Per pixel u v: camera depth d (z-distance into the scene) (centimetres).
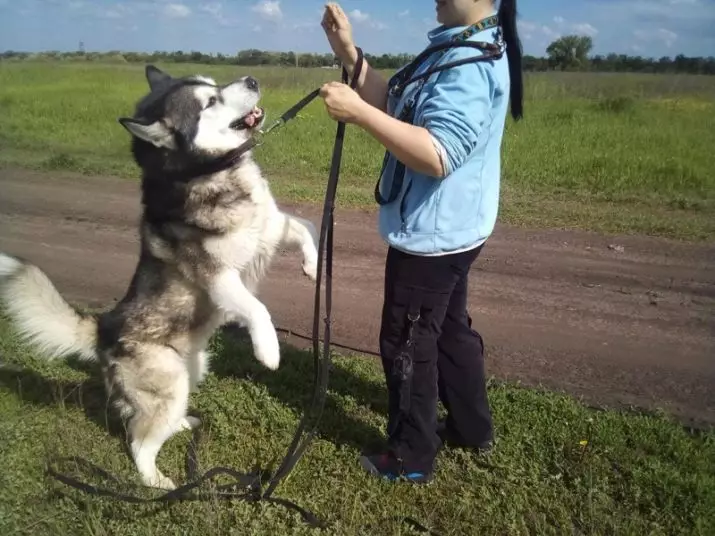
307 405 381
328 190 278
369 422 365
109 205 817
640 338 466
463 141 242
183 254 320
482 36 249
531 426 354
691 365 427
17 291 315
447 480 314
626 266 602
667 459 324
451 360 314
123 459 334
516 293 544
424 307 281
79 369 423
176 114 320
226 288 318
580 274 584
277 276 592
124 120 305
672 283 562
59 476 303
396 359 288
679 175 889
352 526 282
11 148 1180
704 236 680
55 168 1020
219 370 421
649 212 768
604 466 318
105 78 2466
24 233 707
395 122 241
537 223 729
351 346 459
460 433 330
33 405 377
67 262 623
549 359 437
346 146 1115
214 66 2616
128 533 278
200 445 345
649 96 1986
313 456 333
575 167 950
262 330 308
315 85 1936
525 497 298
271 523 282
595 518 282
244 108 332
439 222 266
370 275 586
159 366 321
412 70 268
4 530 276
